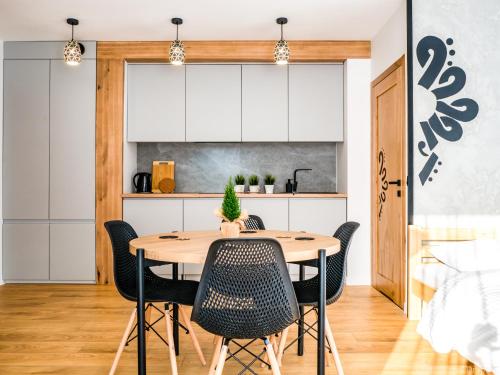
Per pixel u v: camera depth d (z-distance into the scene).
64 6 3.62
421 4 3.30
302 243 2.23
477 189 3.26
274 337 2.53
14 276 4.44
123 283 2.41
